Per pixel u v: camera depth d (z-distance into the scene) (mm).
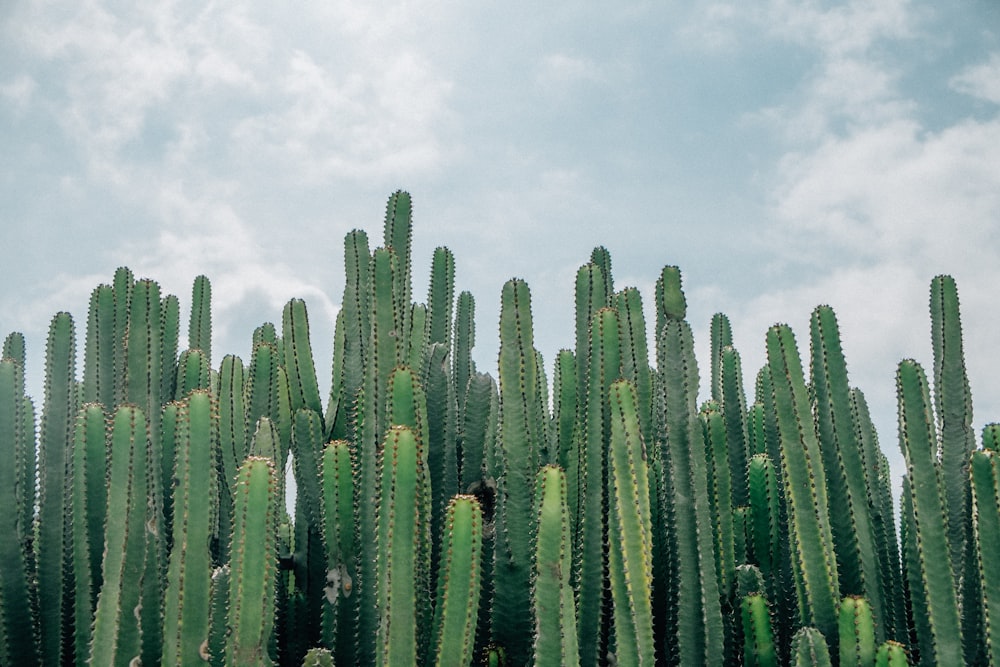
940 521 3072
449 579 2605
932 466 3148
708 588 3117
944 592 3006
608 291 4668
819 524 3285
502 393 3264
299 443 3857
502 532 3092
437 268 4629
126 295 4555
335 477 3170
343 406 4152
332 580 3146
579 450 3424
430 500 3051
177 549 2840
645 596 2771
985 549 2869
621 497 2812
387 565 2566
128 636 2945
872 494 3834
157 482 3408
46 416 3830
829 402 3525
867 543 3422
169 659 2779
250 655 2578
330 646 3145
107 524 3002
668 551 3273
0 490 3504
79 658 3244
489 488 3557
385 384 3260
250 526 2639
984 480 2902
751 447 4613
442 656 2570
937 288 3670
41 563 3561
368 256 4230
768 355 3484
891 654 2797
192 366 4770
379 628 2592
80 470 3344
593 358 3207
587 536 3043
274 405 4496
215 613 3082
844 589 3396
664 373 3385
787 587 3682
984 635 3061
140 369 4289
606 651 3014
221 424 4176
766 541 3740
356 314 4145
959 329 3592
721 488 3484
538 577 2666
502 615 3018
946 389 3551
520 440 3164
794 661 2984
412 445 2643
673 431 3293
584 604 2984
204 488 2869
